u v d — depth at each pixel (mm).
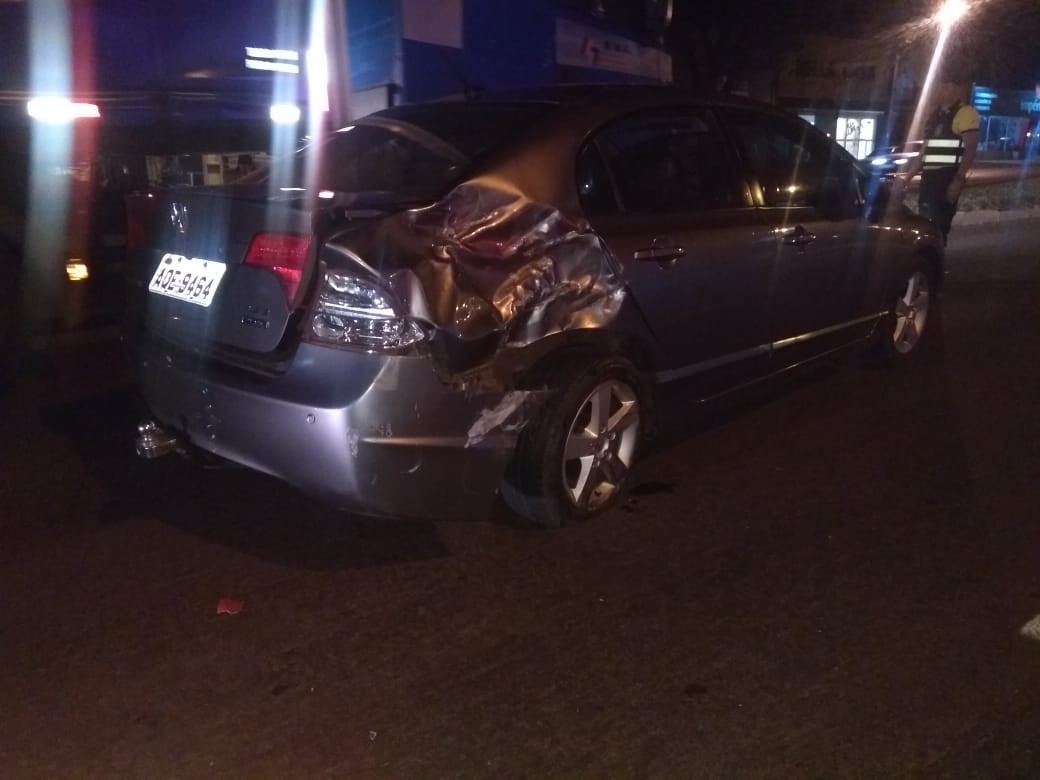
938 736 3295
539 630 3895
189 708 3436
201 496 5059
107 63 7922
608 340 4547
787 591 4195
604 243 4500
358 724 3354
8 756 3205
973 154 10516
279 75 9000
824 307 6004
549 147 4492
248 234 4070
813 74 23266
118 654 3734
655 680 3588
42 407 6441
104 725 3350
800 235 5609
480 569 4352
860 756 3201
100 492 5113
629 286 4590
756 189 5457
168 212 4492
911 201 13602
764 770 3145
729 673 3629
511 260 4172
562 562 4418
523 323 4184
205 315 4246
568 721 3371
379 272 3766
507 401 4109
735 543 4613
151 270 4605
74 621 3947
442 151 4574
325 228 3865
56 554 4477
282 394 3896
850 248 6109
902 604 4102
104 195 7801
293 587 4199
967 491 5207
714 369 5242
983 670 3652
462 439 3982
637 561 4438
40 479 5277
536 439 4320
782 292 5570
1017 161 29359
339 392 3789
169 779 3109
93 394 6688
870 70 24297
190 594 4145
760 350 5543
